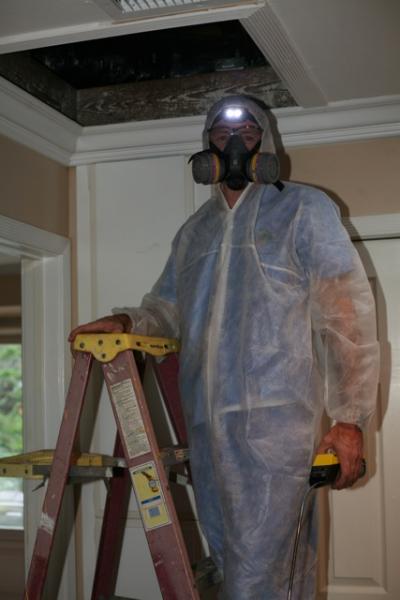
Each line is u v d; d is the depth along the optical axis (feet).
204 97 9.22
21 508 12.69
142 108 9.41
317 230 6.25
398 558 8.70
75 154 9.46
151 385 9.04
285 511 5.89
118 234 9.37
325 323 6.17
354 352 6.06
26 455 7.84
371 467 8.88
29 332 9.25
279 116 8.77
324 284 6.17
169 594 5.98
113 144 9.32
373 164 8.77
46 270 9.31
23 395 9.26
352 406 6.05
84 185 9.50
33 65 8.61
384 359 8.89
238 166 6.47
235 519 5.94
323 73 7.61
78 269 9.48
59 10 6.10
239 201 6.57
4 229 7.96
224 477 6.05
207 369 6.31
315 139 8.84
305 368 6.12
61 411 9.14
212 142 6.76
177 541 6.00
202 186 9.14
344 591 8.80
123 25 6.38
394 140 8.72
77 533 9.16
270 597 5.84
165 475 6.12
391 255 8.93
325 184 8.89
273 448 5.93
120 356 6.24
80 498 9.17
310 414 6.13
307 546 6.37
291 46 6.86
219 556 6.40
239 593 5.82
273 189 6.58
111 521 7.71
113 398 6.23
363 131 8.68
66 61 8.89
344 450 5.99
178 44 8.64
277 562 5.87
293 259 6.28
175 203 9.20
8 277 13.28
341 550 8.87
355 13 6.22
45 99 8.86
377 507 8.84
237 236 6.42
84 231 9.48
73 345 6.41
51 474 6.36
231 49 8.74
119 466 6.90
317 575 8.79
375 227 8.70
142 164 9.32
